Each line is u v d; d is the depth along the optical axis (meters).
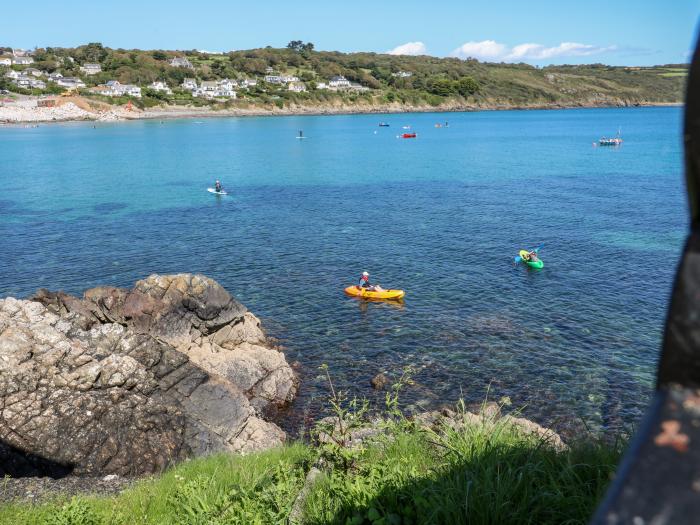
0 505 10.49
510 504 4.79
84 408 16.17
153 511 8.67
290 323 27.03
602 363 22.34
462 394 20.64
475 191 61.91
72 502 9.06
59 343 17.17
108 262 36.56
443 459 6.44
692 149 1.03
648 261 34.94
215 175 76.00
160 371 18.73
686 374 1.03
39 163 87.06
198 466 10.89
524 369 22.09
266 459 9.98
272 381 21.61
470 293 30.28
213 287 23.48
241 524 6.60
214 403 18.80
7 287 31.89
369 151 104.88
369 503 5.46
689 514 0.87
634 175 70.69
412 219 48.50
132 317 22.44
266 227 46.22
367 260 36.62
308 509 5.82
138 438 16.52
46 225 46.53
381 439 7.64
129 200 58.06
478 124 180.62
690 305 1.02
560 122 185.62
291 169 81.75
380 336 25.41
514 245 39.38
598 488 4.69
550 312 27.41
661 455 0.96
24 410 15.61
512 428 6.74
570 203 53.75
